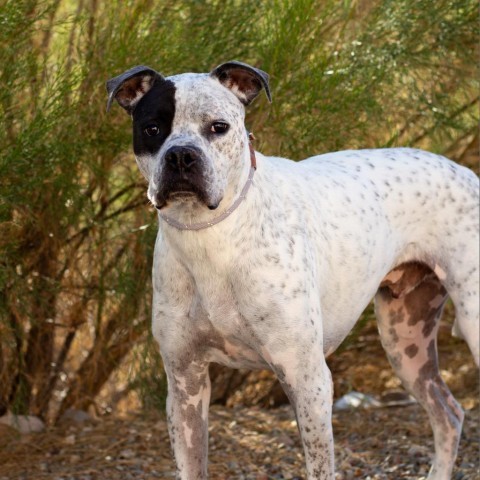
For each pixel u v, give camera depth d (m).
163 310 4.74
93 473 6.21
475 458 6.23
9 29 5.84
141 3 6.41
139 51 6.23
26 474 6.20
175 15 6.59
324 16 6.52
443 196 5.48
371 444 6.72
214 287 4.58
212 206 4.23
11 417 7.04
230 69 4.46
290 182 4.90
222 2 6.56
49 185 6.29
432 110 6.89
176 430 4.86
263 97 6.46
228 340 4.71
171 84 4.38
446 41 6.86
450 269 5.43
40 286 6.60
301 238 4.69
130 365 7.45
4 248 6.14
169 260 4.68
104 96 6.26
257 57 6.69
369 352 8.95
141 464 6.37
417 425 7.05
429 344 5.83
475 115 7.52
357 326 7.40
